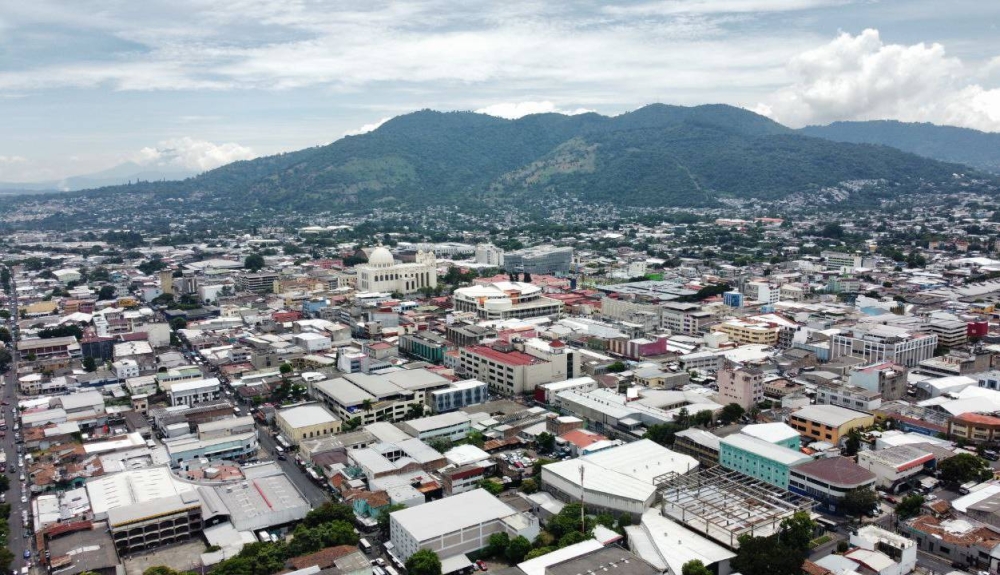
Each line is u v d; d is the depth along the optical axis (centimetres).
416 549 19175
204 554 19288
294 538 19812
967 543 19350
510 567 18625
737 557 18750
